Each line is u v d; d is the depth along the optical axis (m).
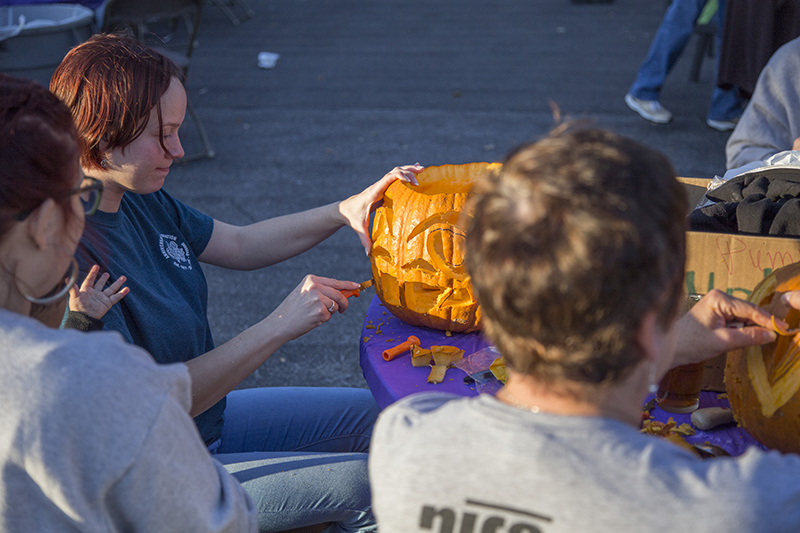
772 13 3.50
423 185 1.80
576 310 0.70
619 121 5.87
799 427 1.09
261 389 1.94
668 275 0.73
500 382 1.44
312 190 4.81
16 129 0.90
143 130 1.52
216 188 4.87
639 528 0.68
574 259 0.68
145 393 0.88
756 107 2.62
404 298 1.63
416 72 7.44
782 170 1.70
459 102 6.49
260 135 5.85
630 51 8.07
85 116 1.47
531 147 0.77
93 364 0.85
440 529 0.75
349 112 6.32
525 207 0.71
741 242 1.34
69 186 0.96
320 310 1.61
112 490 0.85
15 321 0.90
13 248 0.93
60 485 0.83
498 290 0.74
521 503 0.72
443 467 0.76
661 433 1.27
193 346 1.69
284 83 7.18
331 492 1.53
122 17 4.86
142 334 1.56
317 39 8.90
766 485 0.69
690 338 1.13
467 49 8.30
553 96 6.57
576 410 0.78
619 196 0.69
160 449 0.87
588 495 0.70
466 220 0.91
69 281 1.01
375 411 1.88
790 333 1.10
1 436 0.84
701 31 5.55
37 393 0.83
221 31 9.34
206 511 0.95
